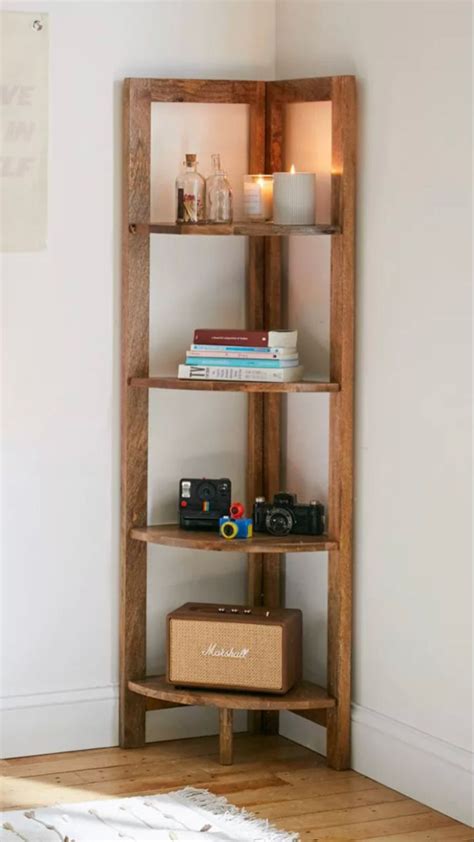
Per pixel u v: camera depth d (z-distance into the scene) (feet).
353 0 11.27
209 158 12.13
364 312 11.27
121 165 11.78
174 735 12.29
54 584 11.84
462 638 10.23
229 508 11.89
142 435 11.89
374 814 10.40
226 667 11.50
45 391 11.68
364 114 11.19
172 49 11.95
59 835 9.80
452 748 10.35
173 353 12.20
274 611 11.80
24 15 11.34
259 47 12.31
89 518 11.92
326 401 11.79
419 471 10.66
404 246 10.73
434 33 10.32
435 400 10.43
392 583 11.04
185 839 9.75
